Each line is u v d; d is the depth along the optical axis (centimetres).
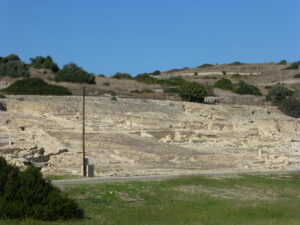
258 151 7744
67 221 3247
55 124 7781
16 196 3212
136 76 16675
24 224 3012
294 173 6072
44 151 6119
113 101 10019
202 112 10325
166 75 19325
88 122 8312
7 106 8456
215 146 7900
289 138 9400
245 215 3791
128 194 4281
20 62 12962
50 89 10281
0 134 6700
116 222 3369
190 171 5866
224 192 4794
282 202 4450
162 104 10481
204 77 18288
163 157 6662
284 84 16588
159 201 4203
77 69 13162
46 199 3266
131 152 6688
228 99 12500
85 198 4022
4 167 3291
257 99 13100
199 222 3472
